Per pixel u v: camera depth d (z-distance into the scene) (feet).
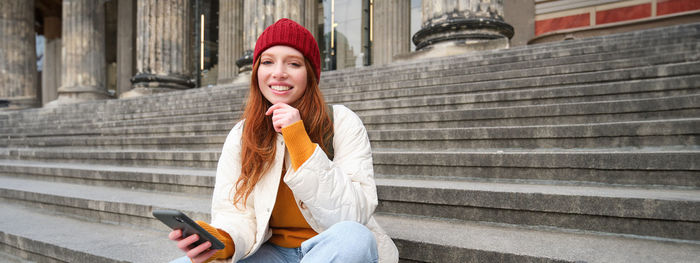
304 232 4.64
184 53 50.16
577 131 10.73
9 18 59.57
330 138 4.61
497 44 27.89
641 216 6.52
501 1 30.35
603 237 6.59
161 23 48.08
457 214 8.03
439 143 12.85
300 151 3.98
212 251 3.83
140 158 16.85
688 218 6.22
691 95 10.80
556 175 9.06
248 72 38.63
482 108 14.25
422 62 24.89
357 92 21.74
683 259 5.39
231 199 4.67
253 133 4.52
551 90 14.30
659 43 18.37
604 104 11.91
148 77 46.98
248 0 39.22
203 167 15.01
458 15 29.76
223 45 60.49
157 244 8.43
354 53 61.21
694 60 14.80
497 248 5.97
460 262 6.07
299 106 4.65
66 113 35.40
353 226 3.66
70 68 53.47
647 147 9.97
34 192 12.64
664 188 7.91
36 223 10.52
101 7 56.54
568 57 18.16
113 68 93.15
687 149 9.48
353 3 61.62
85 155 18.81
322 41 63.31
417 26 53.88
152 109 30.09
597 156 8.60
